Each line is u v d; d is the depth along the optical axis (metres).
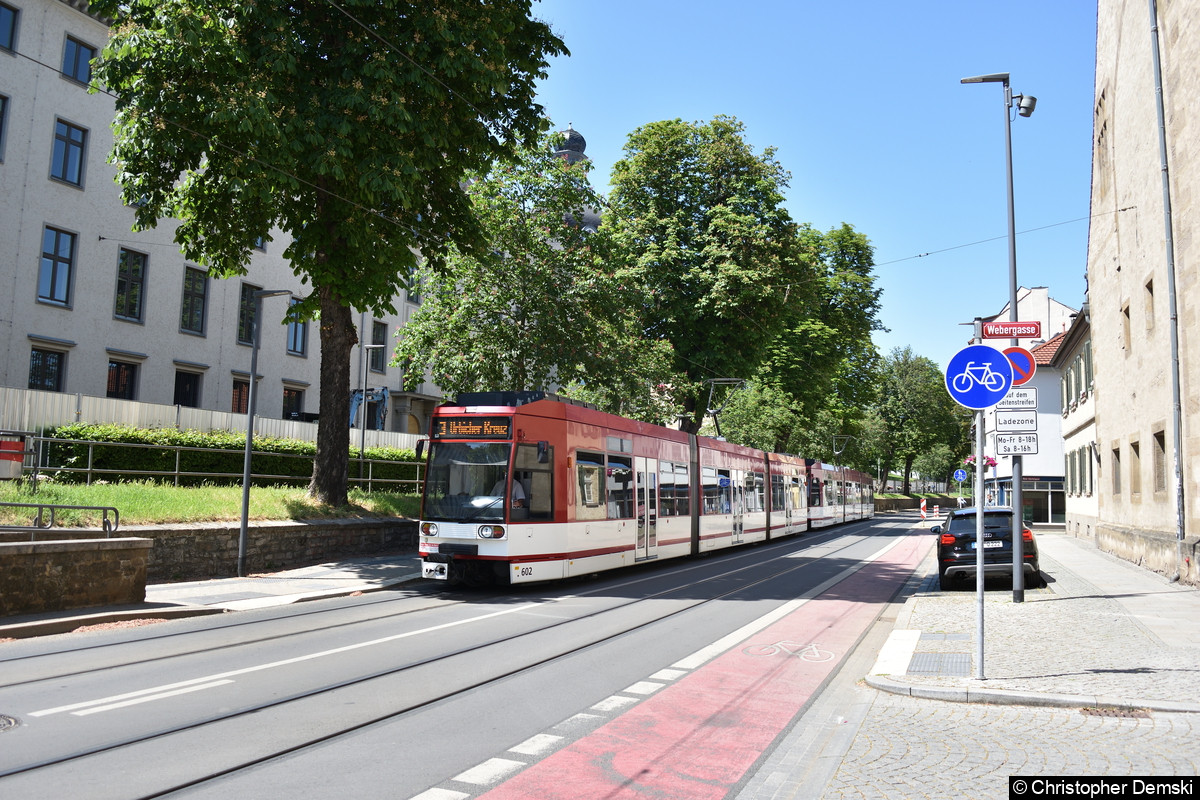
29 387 25.84
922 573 20.66
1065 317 59.12
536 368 24.67
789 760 6.02
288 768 5.60
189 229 19.53
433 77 16.88
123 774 5.39
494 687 8.04
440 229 20.28
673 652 9.98
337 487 20.02
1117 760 5.67
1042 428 49.66
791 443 62.44
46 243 26.47
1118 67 23.30
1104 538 26.17
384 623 11.55
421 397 41.97
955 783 5.30
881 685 8.18
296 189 16.52
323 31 17.20
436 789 5.27
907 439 88.94
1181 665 8.64
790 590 16.50
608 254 26.25
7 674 8.15
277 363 34.59
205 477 21.12
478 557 14.89
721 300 32.25
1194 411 17.03
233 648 9.59
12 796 4.97
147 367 29.39
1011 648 9.84
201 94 15.28
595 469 17.34
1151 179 20.09
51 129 26.55
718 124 34.81
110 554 12.11
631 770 5.73
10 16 25.53
